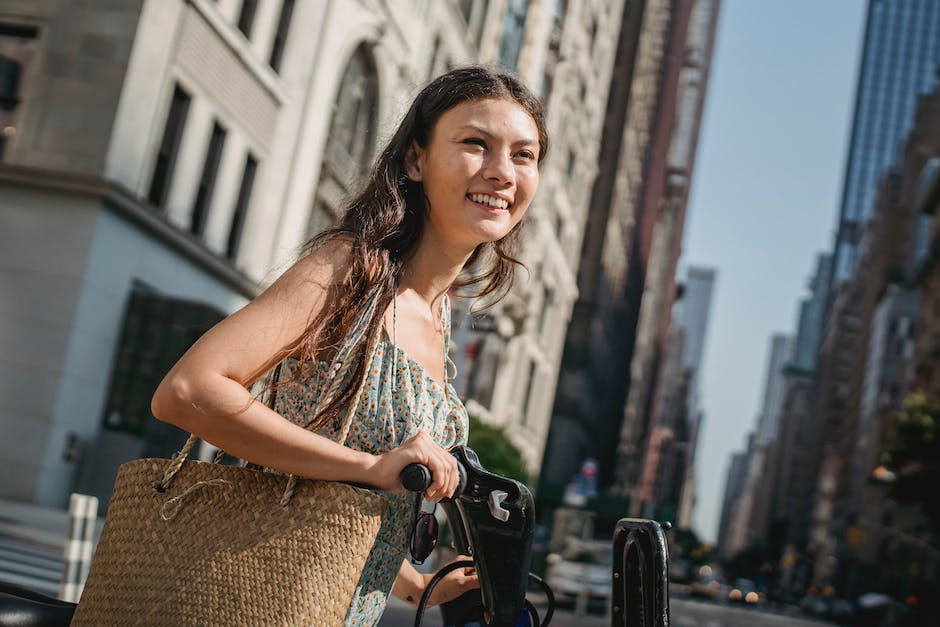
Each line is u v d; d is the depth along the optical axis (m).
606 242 68.94
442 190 1.70
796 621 43.88
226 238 20.48
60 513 14.89
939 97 123.75
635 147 80.44
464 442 1.77
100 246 16.38
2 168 16.34
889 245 119.62
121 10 16.75
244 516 1.38
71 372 16.17
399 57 25.62
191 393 1.38
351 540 1.38
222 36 18.95
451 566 1.77
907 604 47.97
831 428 155.62
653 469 167.88
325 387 1.57
